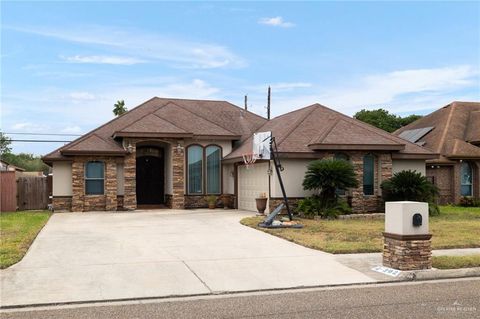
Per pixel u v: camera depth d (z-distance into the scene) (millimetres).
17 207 24969
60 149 23688
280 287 8961
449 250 12477
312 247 12688
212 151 26484
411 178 20609
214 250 12430
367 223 18031
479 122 29953
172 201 25109
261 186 22391
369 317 7039
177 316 7188
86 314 7328
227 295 8492
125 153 23969
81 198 23609
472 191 28156
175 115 27375
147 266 10547
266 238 14453
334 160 20094
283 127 24359
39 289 8680
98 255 11727
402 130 35062
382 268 10273
